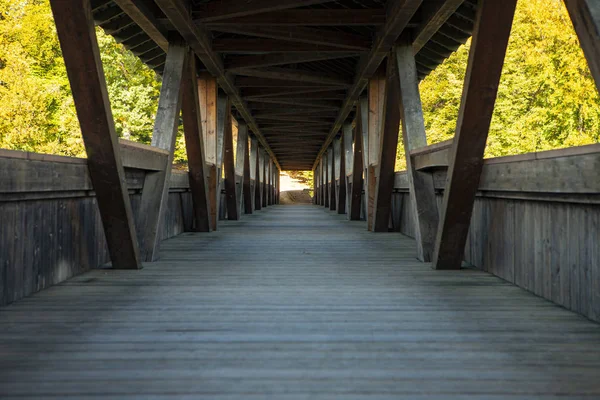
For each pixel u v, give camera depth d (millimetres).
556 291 3039
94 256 4379
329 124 13383
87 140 3701
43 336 2346
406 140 5289
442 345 2229
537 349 2174
